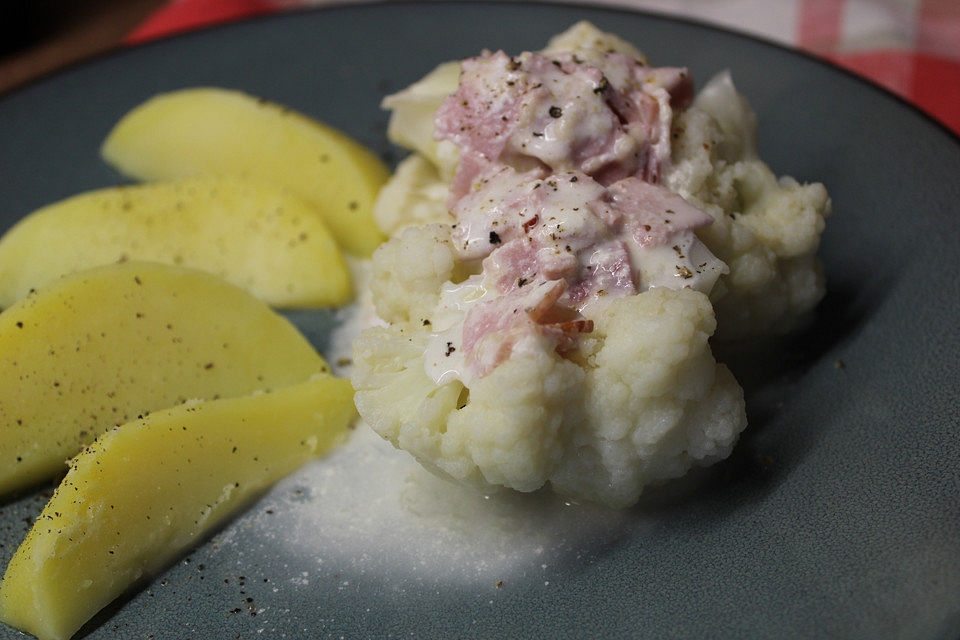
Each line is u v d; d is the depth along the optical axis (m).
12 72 0.51
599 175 0.30
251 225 0.35
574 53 0.32
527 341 0.26
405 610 0.27
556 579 0.27
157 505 0.28
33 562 0.27
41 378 0.30
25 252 0.35
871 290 0.31
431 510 0.29
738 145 0.32
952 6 0.41
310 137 0.37
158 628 0.27
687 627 0.26
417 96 0.34
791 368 0.30
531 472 0.27
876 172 0.34
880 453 0.28
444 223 0.31
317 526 0.29
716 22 0.43
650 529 0.28
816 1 0.42
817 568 0.26
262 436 0.29
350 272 0.35
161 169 0.38
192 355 0.31
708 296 0.29
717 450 0.28
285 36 0.42
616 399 0.27
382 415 0.28
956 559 0.25
